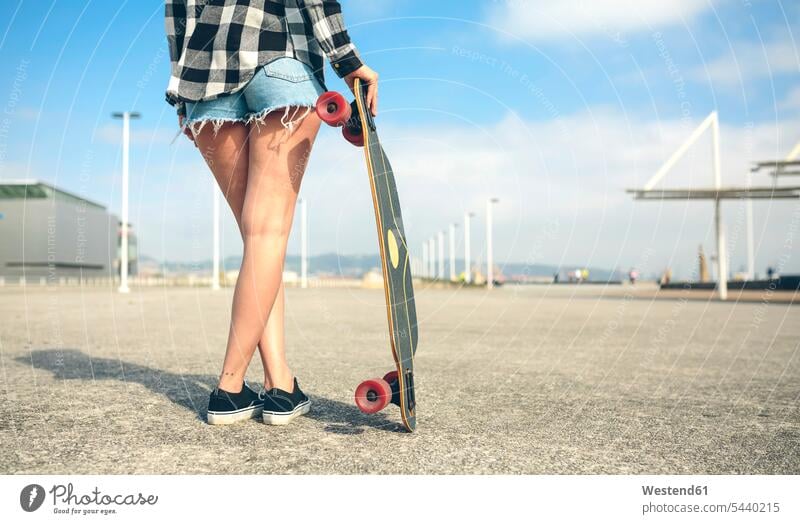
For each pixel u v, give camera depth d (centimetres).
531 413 272
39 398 288
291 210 236
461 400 302
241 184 242
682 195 1741
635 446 222
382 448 212
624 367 425
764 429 249
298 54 225
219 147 239
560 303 1625
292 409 243
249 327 234
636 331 736
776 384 360
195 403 279
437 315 1056
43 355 446
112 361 416
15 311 1002
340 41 216
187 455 201
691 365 439
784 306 1470
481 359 463
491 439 227
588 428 247
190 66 228
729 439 233
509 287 4328
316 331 683
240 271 233
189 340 562
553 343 584
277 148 226
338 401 289
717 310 1270
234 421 241
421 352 507
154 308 1119
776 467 201
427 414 267
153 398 289
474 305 1478
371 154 213
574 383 356
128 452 204
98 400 284
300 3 222
